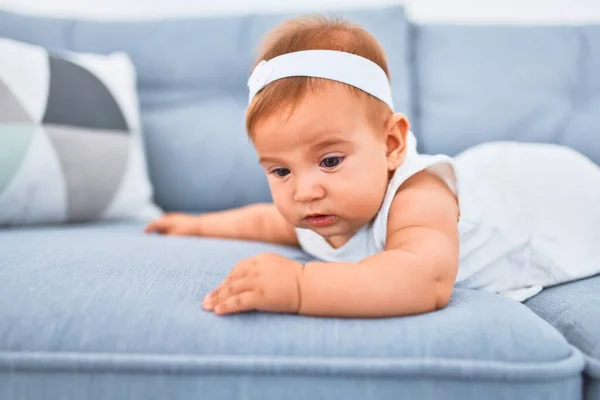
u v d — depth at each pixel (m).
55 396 0.60
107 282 0.71
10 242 0.92
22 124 1.19
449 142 1.51
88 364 0.60
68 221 1.28
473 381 0.59
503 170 1.04
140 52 1.61
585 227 0.99
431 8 2.03
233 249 0.96
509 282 0.97
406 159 0.89
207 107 1.58
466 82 1.54
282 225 1.12
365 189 0.79
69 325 0.63
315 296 0.66
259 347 0.61
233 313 0.67
